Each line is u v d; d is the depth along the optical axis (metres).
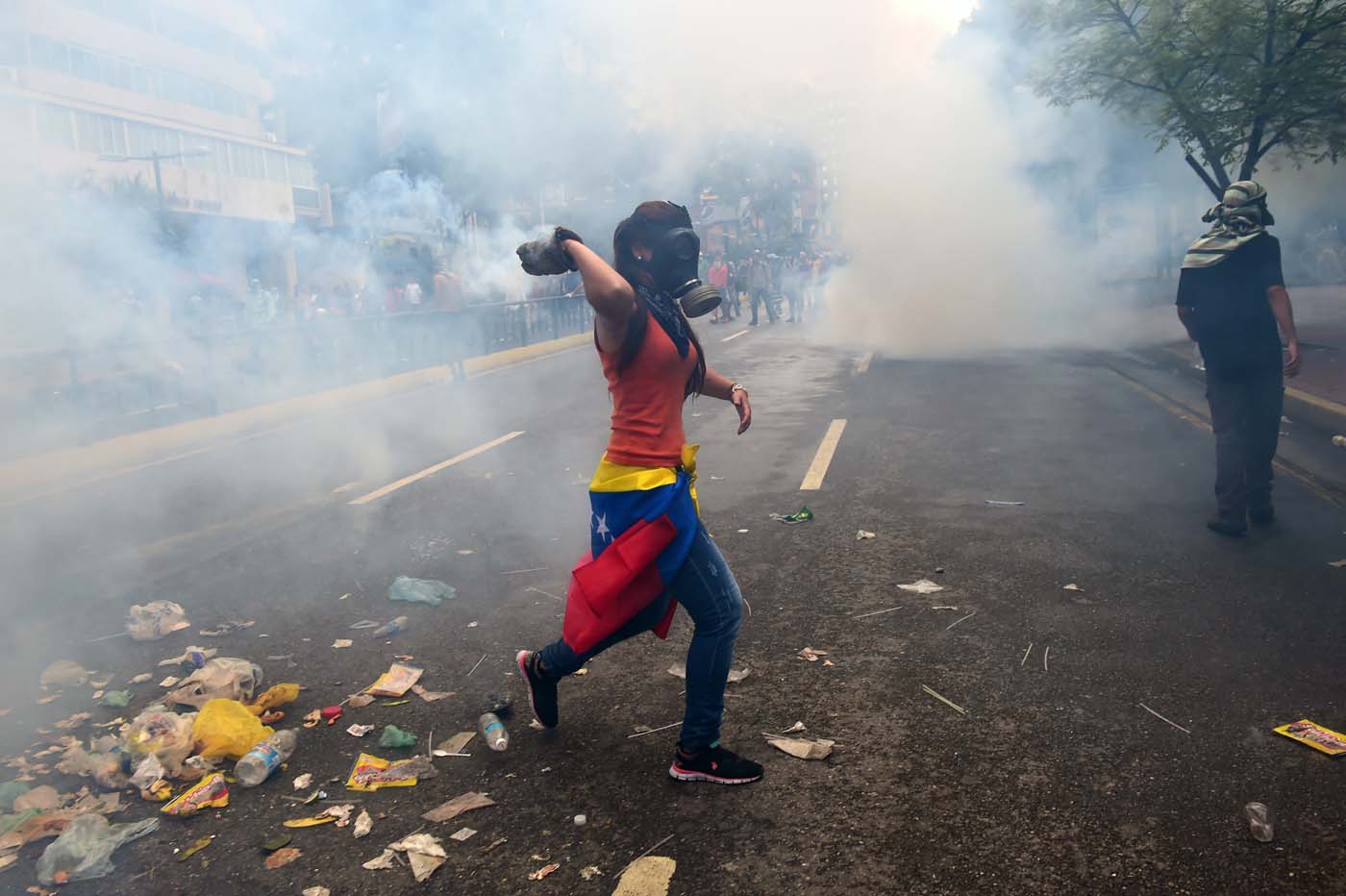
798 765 2.84
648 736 3.06
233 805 2.76
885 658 3.59
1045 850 2.37
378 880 2.38
